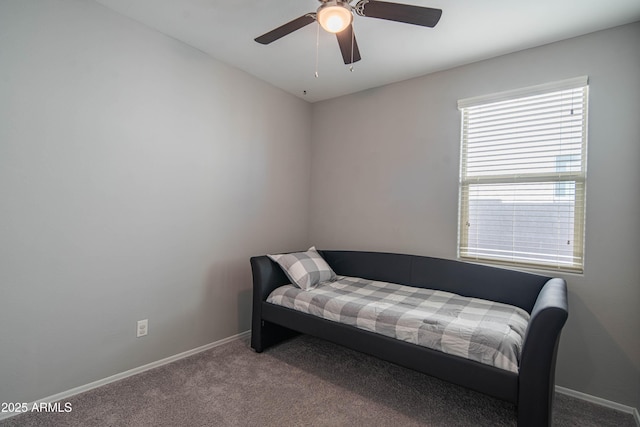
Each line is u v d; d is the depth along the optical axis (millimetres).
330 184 3426
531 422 1436
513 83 2340
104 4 1933
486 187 2482
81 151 1870
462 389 2057
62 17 1787
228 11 1976
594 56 2045
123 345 2080
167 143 2291
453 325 1745
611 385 1945
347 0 1516
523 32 2082
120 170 2043
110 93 1987
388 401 1909
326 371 2258
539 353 1419
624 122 1947
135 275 2133
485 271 2365
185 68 2389
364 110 3168
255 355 2488
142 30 2135
